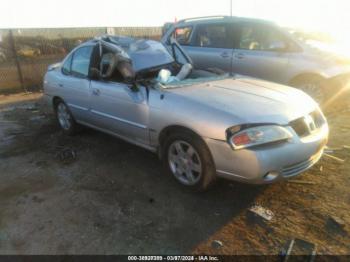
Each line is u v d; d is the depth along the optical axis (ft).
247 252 7.81
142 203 10.08
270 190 10.44
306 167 9.62
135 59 13.67
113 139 15.93
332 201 9.67
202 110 9.50
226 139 8.82
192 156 10.12
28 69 34.71
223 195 10.32
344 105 18.97
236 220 9.04
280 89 11.48
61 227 9.05
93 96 13.71
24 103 26.13
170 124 10.32
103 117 13.65
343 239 8.08
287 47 17.94
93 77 13.51
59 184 11.53
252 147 8.61
